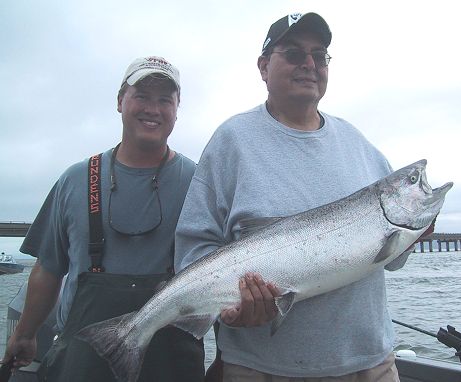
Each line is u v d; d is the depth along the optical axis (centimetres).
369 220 295
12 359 385
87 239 346
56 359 322
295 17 319
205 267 297
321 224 290
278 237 290
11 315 438
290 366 281
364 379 288
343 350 281
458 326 1105
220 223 321
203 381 335
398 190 303
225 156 320
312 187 304
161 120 356
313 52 325
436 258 6075
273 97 334
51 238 374
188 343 334
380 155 353
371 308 293
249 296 272
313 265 284
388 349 294
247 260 290
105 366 315
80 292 333
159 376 325
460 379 383
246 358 288
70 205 354
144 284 331
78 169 365
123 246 343
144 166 363
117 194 351
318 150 315
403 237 298
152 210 351
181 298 298
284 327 284
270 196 299
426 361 422
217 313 292
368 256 289
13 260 4625
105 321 305
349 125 351
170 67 364
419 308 1430
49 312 387
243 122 326
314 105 333
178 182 363
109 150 377
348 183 311
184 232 317
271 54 333
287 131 318
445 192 315
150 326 302
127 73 363
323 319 283
